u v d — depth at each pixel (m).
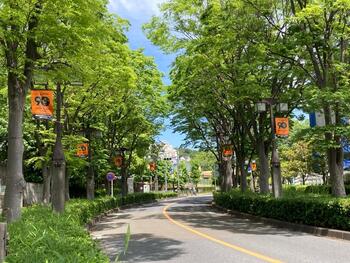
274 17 18.70
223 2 19.75
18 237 6.50
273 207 18.70
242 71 18.94
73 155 22.62
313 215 15.10
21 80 11.31
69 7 10.99
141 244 13.15
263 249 11.43
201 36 21.92
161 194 60.88
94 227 19.88
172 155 95.88
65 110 20.70
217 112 30.41
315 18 15.47
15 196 11.16
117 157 37.81
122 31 19.53
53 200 15.30
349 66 15.48
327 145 15.12
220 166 40.56
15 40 10.81
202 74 22.30
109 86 20.28
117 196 37.44
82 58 12.83
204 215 25.38
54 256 4.95
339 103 14.95
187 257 10.49
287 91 19.31
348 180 35.00
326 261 9.56
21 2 10.48
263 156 23.58
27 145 27.56
